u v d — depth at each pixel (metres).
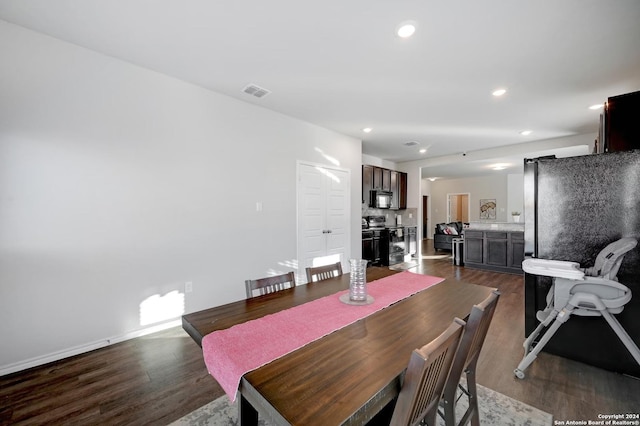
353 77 2.82
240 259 3.39
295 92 3.18
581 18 1.93
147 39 2.22
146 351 2.40
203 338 1.18
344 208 4.87
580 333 2.25
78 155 2.33
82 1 1.81
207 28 2.08
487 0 1.77
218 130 3.19
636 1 1.76
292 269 3.99
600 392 1.89
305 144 4.19
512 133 4.80
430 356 0.78
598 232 2.16
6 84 2.05
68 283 2.30
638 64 2.56
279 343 1.13
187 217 2.96
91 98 2.39
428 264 6.34
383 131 4.68
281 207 3.85
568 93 3.18
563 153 5.53
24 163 2.12
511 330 2.85
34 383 1.97
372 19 1.96
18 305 2.11
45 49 2.19
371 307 1.53
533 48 2.31
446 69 2.66
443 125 4.36
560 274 2.00
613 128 2.36
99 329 2.45
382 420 1.16
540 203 2.39
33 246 2.16
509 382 2.02
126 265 2.58
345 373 0.92
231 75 2.80
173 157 2.86
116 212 2.52
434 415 1.10
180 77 2.84
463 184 10.73
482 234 5.72
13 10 1.91
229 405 1.76
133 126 2.61
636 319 2.06
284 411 0.74
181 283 2.92
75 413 1.69
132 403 1.78
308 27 2.05
